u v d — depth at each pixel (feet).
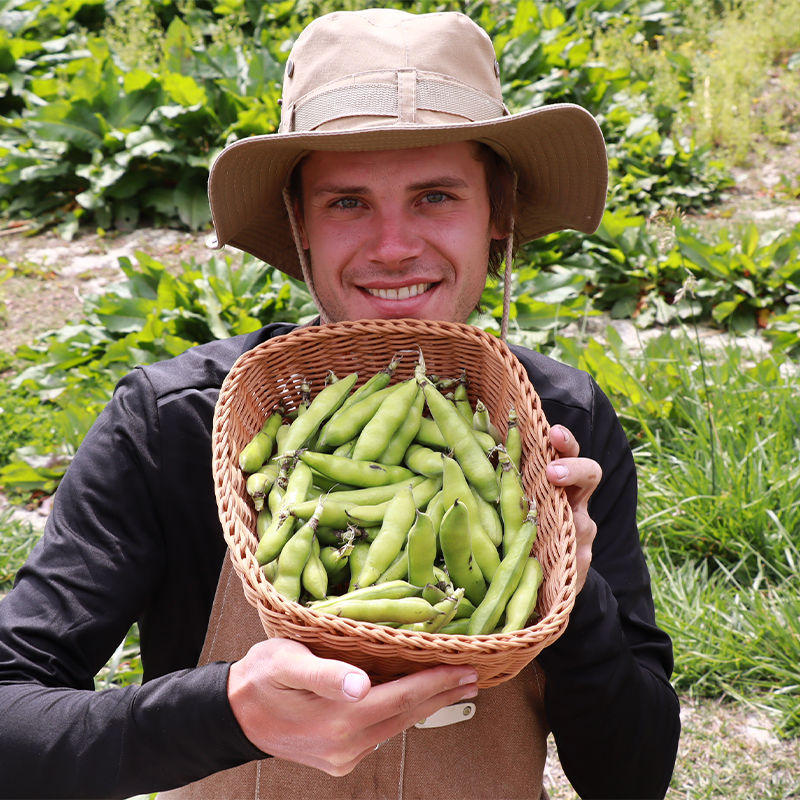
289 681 3.30
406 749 4.36
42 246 21.97
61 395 16.14
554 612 3.55
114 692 3.95
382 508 4.19
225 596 4.58
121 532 4.58
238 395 4.48
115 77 23.09
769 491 11.98
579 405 5.16
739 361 15.35
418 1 29.27
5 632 4.23
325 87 4.42
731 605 11.31
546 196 5.52
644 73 29.30
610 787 4.69
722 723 10.13
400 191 4.51
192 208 22.56
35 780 3.83
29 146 23.73
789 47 32.35
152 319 16.53
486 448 4.50
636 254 19.34
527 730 4.62
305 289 17.40
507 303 4.98
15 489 14.28
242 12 30.40
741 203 23.72
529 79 25.99
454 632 3.78
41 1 30.81
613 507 5.13
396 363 4.83
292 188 5.03
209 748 3.65
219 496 3.89
